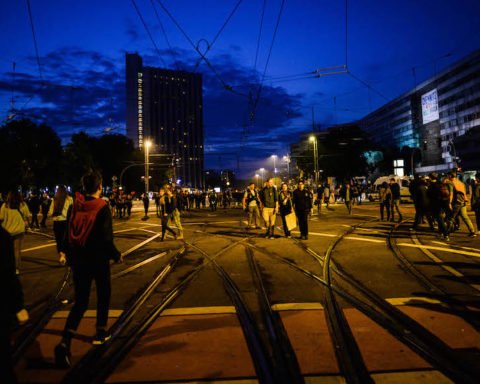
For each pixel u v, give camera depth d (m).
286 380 3.31
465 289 5.85
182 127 138.50
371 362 3.59
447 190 10.55
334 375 3.37
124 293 6.32
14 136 49.97
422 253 8.76
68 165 57.25
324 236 12.38
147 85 126.25
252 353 3.87
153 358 3.80
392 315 4.82
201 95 141.50
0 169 45.12
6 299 2.70
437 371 3.38
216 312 5.18
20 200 8.02
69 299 6.08
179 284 6.79
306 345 4.03
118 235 14.92
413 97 102.56
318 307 5.25
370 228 14.02
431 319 4.63
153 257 9.59
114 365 3.66
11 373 2.67
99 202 4.16
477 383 3.17
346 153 63.12
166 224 12.70
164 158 78.81
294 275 7.22
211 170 165.38
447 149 88.19
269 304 5.48
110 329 4.62
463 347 3.84
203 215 26.12
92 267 4.05
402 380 3.24
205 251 10.30
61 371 3.60
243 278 7.14
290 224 12.50
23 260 9.70
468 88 81.69
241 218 21.98
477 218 11.73
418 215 13.37
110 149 68.62
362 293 5.86
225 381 3.31
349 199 21.33
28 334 4.57
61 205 8.39
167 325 4.72
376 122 125.06
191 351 3.95
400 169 84.75
